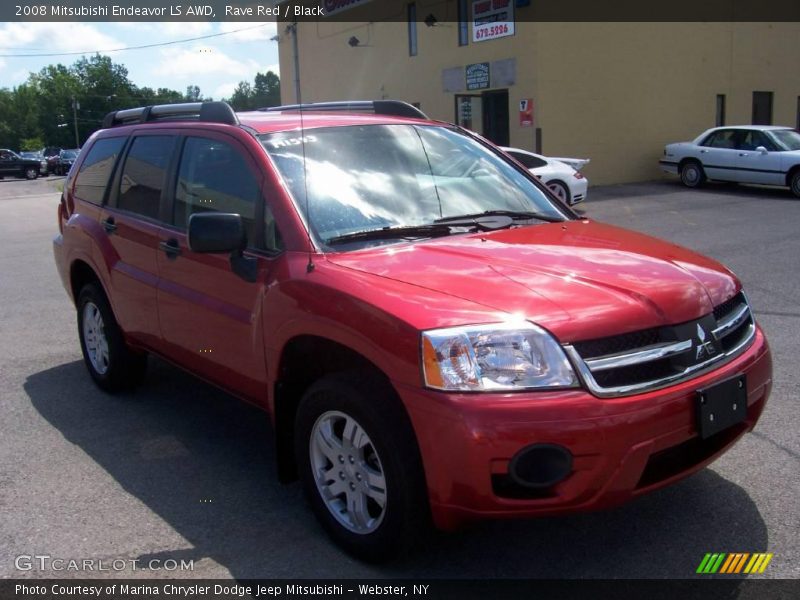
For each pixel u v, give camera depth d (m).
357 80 27.08
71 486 4.19
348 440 3.31
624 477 2.87
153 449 4.66
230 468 4.38
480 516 2.87
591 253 3.56
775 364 5.70
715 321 3.25
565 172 15.75
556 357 2.85
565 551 3.40
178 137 4.71
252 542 3.57
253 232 3.90
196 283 4.28
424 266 3.36
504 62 20.91
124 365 5.46
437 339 2.87
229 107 4.36
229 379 4.16
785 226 12.73
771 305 7.46
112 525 3.76
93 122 107.12
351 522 3.38
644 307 3.05
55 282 10.30
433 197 4.15
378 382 3.14
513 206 4.38
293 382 3.72
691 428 3.01
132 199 5.07
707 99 23.30
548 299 3.03
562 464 2.80
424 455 2.91
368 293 3.16
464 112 22.81
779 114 25.25
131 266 4.95
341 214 3.81
